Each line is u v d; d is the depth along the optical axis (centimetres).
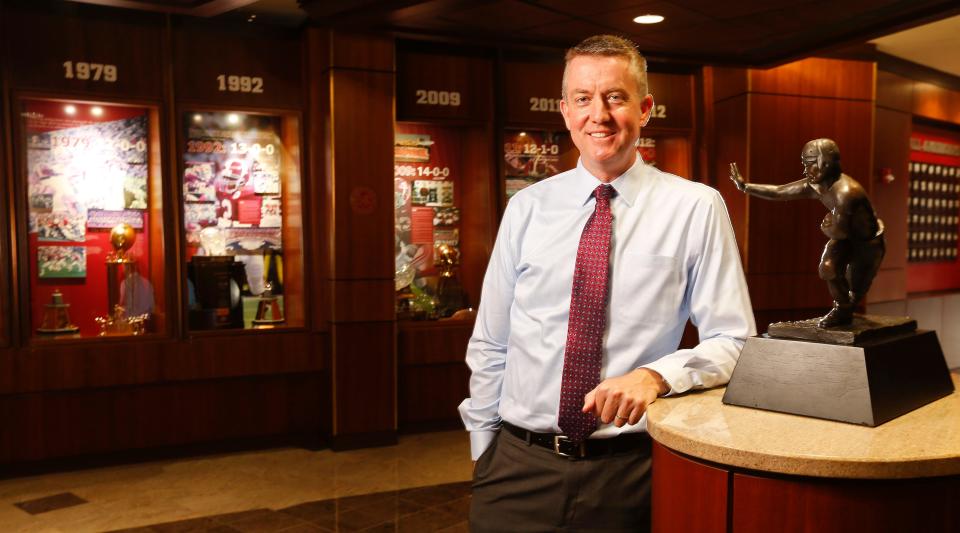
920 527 111
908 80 723
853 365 126
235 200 509
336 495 418
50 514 388
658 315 162
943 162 830
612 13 463
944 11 438
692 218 163
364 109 504
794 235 606
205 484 437
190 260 495
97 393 469
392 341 518
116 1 418
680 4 441
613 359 162
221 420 503
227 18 496
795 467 110
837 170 139
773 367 136
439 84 544
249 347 501
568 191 176
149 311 489
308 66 510
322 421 528
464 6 440
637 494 161
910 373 135
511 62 562
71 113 464
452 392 555
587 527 163
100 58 462
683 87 612
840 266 136
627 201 166
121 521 378
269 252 521
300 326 517
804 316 614
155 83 477
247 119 511
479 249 569
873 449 111
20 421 450
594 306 161
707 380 151
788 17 469
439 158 570
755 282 596
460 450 505
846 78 615
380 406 516
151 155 486
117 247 477
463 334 550
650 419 132
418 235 565
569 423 162
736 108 598
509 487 175
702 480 124
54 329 460
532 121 569
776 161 599
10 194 441
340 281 502
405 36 506
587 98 160
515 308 179
